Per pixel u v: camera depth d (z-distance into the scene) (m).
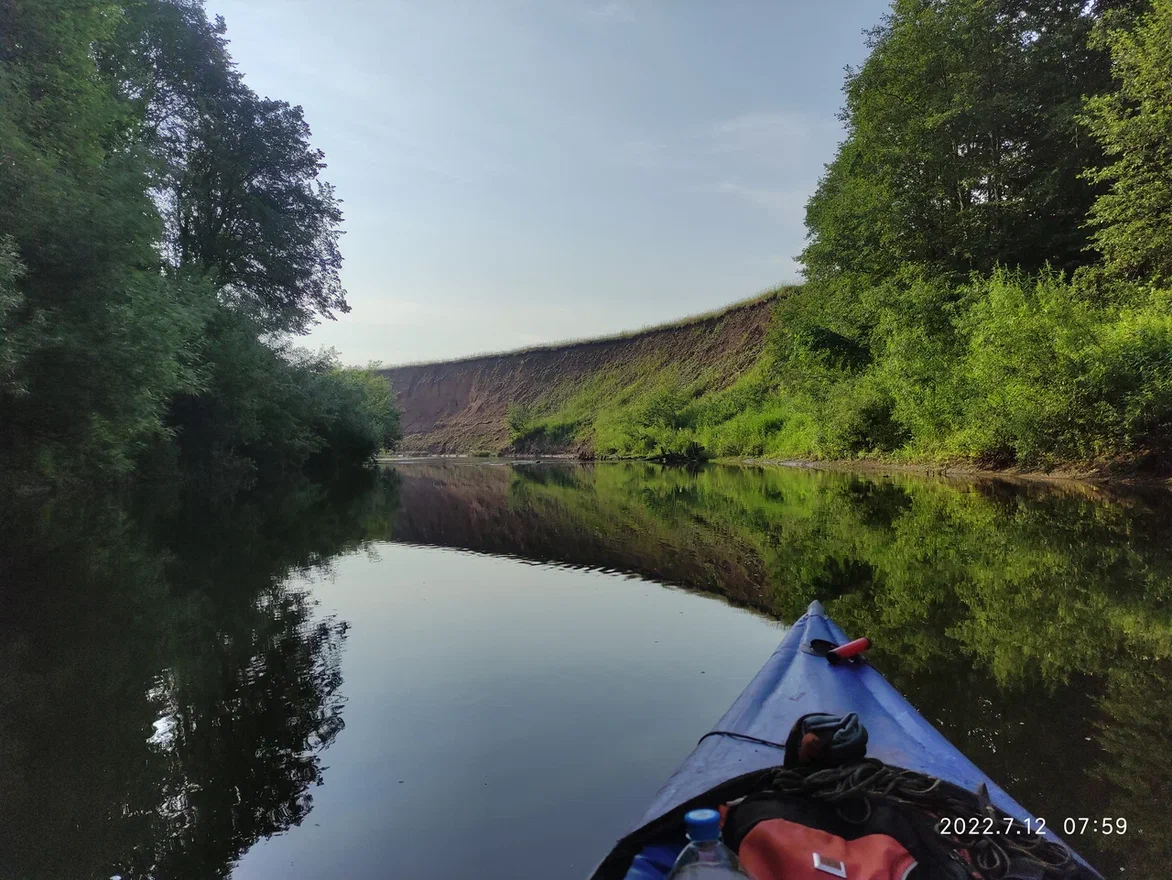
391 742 3.88
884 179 24.81
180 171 17.17
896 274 24.75
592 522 13.88
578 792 3.30
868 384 25.12
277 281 25.88
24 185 10.12
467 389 86.12
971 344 19.17
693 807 2.24
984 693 4.16
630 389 62.38
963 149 24.33
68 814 3.22
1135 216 16.56
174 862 2.84
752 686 3.41
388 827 3.04
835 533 10.51
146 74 18.39
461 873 2.72
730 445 40.34
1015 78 22.78
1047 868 2.04
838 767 2.28
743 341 53.34
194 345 17.23
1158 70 15.41
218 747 3.86
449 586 8.03
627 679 4.81
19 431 11.85
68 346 10.82
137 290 12.98
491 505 18.20
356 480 29.02
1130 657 4.71
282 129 25.28
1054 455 15.92
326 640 5.84
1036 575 7.02
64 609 6.73
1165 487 12.86
